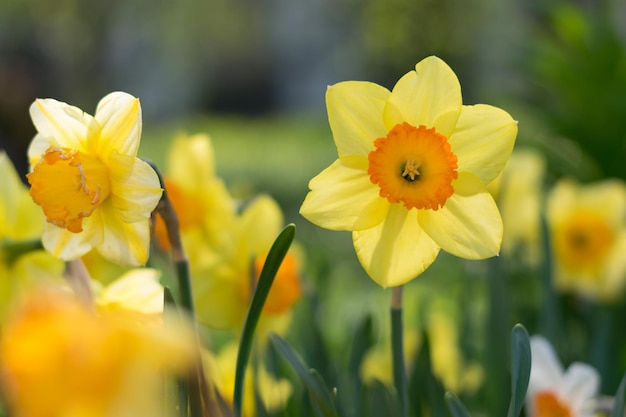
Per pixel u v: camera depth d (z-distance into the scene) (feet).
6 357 1.29
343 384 2.74
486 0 19.92
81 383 1.21
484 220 2.04
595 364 2.98
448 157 2.03
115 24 22.81
